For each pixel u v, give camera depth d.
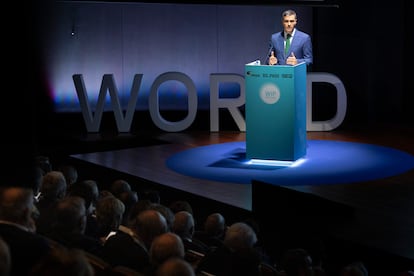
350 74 12.85
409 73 12.37
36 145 10.77
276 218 6.86
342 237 6.24
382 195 7.54
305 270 4.36
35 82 12.97
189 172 8.76
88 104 11.78
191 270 2.86
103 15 13.22
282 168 8.83
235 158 9.49
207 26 13.45
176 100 13.49
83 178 9.52
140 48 13.40
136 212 4.98
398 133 11.22
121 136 11.45
